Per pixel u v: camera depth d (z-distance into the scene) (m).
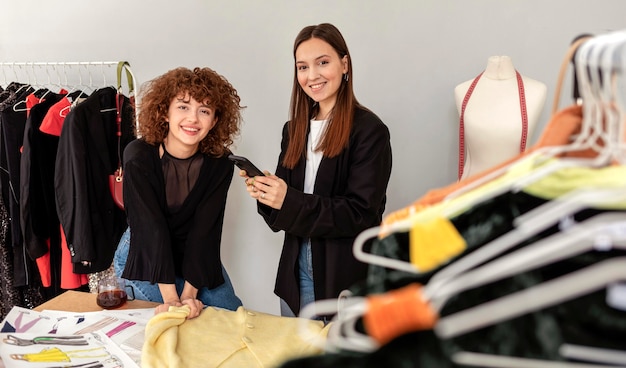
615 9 2.29
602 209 0.57
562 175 0.57
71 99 2.39
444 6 2.38
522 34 2.36
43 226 2.25
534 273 0.52
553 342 0.47
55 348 1.19
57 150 2.15
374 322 0.44
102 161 2.18
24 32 2.72
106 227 2.21
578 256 0.53
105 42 2.66
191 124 1.65
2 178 2.28
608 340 0.47
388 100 2.50
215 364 1.15
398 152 2.55
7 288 2.37
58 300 1.52
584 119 0.63
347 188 1.72
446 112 2.47
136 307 1.50
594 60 0.60
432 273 0.56
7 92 2.39
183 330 1.26
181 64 2.62
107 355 1.19
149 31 2.62
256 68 2.58
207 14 2.56
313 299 1.84
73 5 2.65
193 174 1.76
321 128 1.81
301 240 1.83
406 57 2.45
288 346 1.19
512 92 2.04
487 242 0.58
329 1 2.46
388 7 2.42
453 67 2.43
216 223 1.78
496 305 0.45
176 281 1.80
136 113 2.21
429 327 0.44
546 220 0.51
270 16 2.52
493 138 2.03
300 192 1.67
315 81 1.73
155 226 1.64
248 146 2.67
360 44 2.47
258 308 2.87
